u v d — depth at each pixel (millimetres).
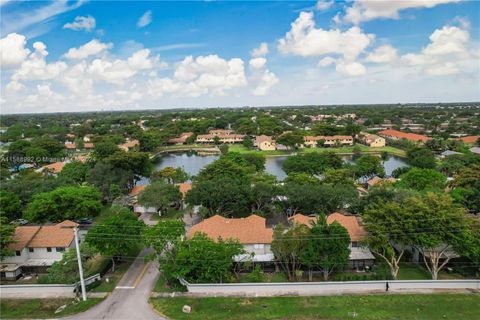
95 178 75438
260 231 45594
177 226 42156
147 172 92125
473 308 34219
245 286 38688
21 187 66188
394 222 39344
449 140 145125
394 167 117188
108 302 36938
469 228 38344
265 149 160875
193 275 40094
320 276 41625
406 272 42094
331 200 56844
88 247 40719
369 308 34594
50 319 34094
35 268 44375
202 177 75062
